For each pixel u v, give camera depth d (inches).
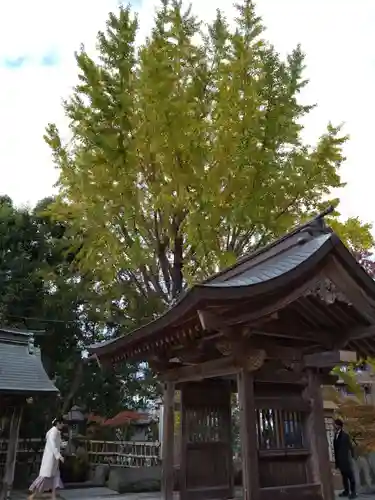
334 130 662.5
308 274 249.3
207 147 609.9
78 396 807.7
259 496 241.8
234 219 580.7
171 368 344.8
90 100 625.6
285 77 662.5
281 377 282.4
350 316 276.5
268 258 302.4
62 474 621.0
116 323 773.9
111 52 633.0
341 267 257.1
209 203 574.9
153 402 892.6
